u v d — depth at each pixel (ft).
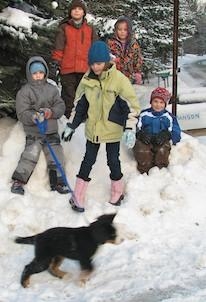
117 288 15.15
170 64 61.87
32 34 20.80
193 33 58.75
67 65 22.74
